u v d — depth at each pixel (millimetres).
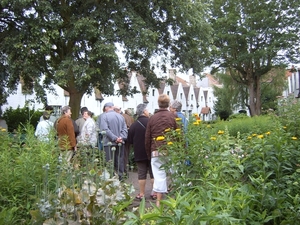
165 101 5699
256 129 7188
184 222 2193
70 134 7305
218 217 2215
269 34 35125
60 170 3512
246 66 38875
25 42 14945
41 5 14461
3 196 3604
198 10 18203
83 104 35031
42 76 17406
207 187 3328
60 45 16938
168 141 4734
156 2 16922
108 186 2953
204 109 68812
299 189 3635
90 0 15727
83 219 2750
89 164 4020
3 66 16344
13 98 27141
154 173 5562
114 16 15539
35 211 2758
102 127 7000
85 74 14703
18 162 3934
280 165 3875
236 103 44375
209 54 19047
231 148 4559
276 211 3207
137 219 2281
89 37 15000
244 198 2955
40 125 7512
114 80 16031
